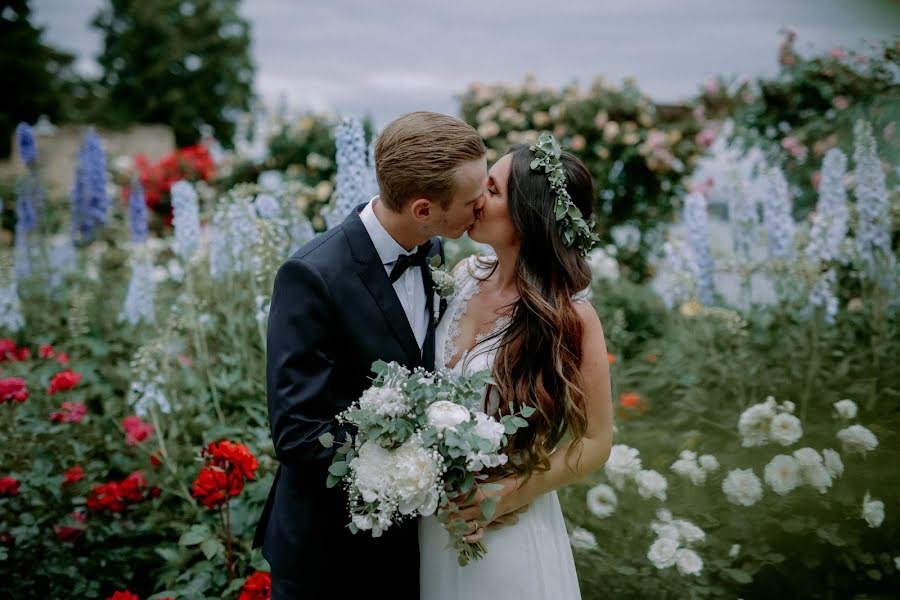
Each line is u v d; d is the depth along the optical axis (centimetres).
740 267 375
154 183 686
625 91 661
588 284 186
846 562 229
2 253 542
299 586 182
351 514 165
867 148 321
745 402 323
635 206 668
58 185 803
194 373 313
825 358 326
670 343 397
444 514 161
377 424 157
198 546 251
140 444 274
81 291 507
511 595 182
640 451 298
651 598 228
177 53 2673
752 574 229
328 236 182
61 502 248
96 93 2541
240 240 314
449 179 167
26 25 2181
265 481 257
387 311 178
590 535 236
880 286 319
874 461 246
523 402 177
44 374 344
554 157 183
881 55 388
